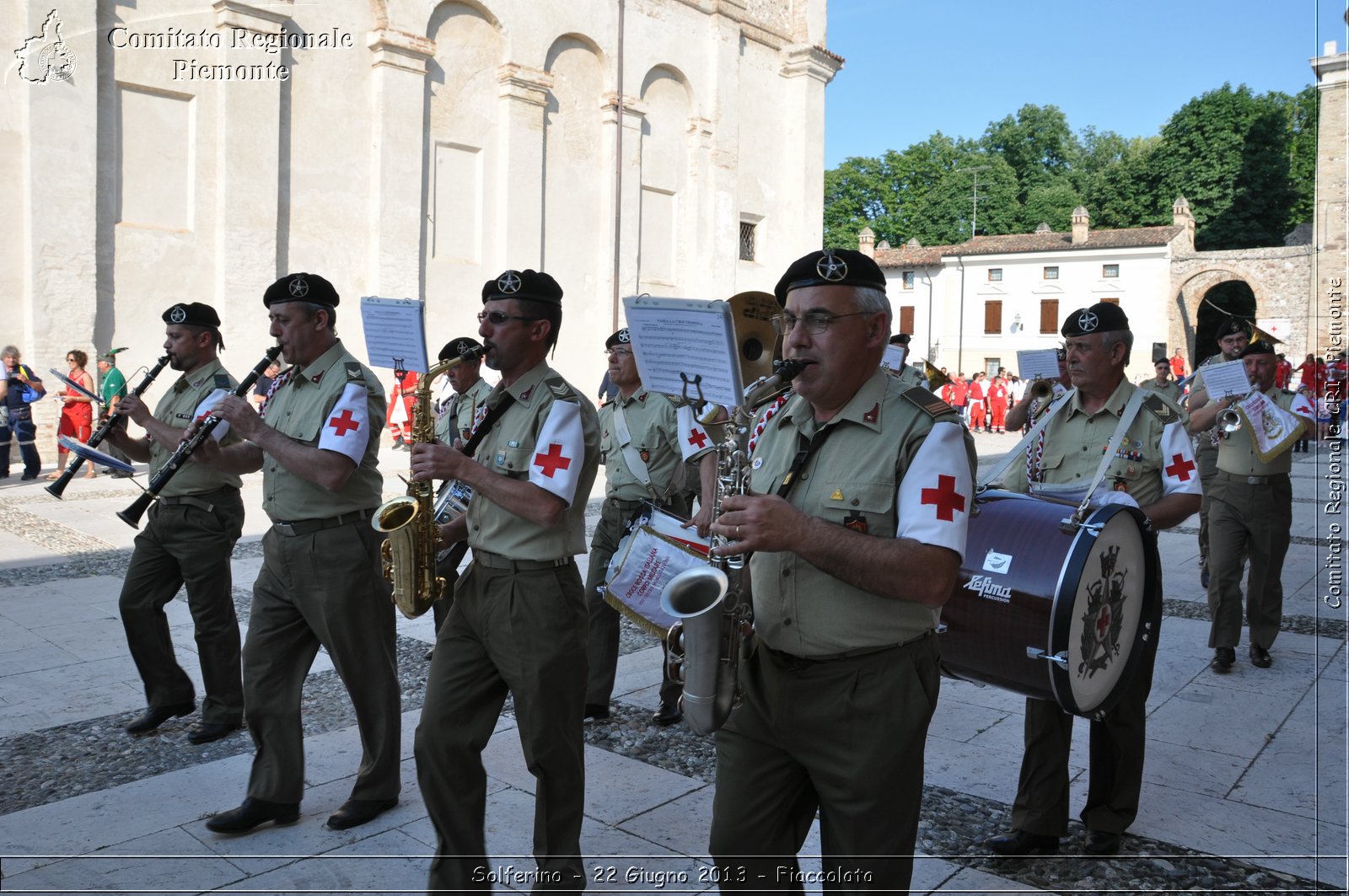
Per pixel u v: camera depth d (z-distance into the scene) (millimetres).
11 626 6586
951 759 4547
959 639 3324
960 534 2217
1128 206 55906
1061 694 3109
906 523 2225
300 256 16797
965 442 2295
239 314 15797
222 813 3828
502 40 19531
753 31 25297
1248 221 50875
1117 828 3684
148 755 4520
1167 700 5406
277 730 3768
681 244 23969
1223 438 5965
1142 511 3520
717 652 2387
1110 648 3338
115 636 6422
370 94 17547
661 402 5000
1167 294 40688
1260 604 6012
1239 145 51031
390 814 3898
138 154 14922
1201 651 6383
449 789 3057
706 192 24109
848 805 2305
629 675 5820
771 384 2291
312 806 3975
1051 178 67688
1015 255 43438
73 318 14234
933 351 45344
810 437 2465
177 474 4629
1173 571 8898
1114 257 41469
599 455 3297
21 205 13820
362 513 3834
